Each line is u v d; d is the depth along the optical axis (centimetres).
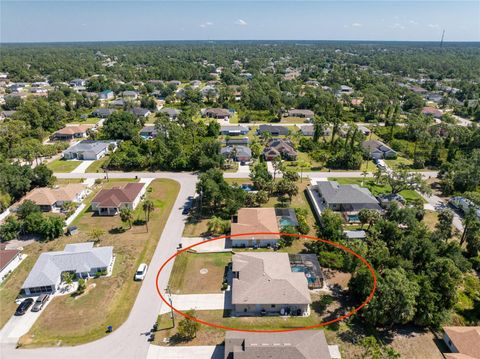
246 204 9200
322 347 4759
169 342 5159
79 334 5306
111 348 5069
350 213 8594
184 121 16288
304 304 5631
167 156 11856
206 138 14688
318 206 8975
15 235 7731
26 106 16425
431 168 12075
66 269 6456
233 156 12500
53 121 16375
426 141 13875
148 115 18662
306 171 11712
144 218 8619
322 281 6294
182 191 10131
